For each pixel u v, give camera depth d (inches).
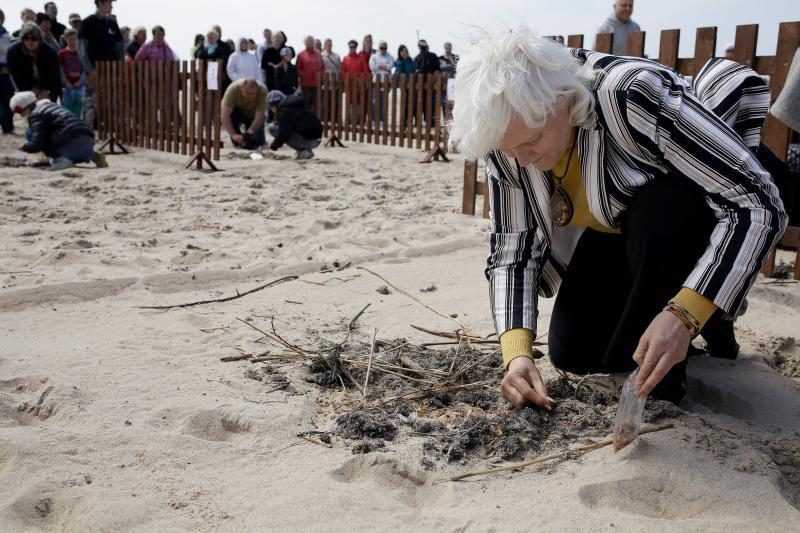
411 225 244.2
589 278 108.4
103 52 507.8
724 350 128.0
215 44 590.9
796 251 197.8
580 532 78.2
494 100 82.0
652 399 104.0
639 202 93.5
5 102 508.1
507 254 107.7
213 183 344.8
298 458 93.6
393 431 100.3
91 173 366.3
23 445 92.1
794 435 102.5
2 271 180.9
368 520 80.8
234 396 110.3
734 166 85.9
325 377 117.4
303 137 437.1
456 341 136.3
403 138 514.0
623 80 86.9
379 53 679.7
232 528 78.7
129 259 193.5
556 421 101.3
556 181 100.2
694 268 87.6
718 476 87.8
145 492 84.7
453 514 82.1
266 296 165.3
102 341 133.4
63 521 80.4
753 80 107.3
